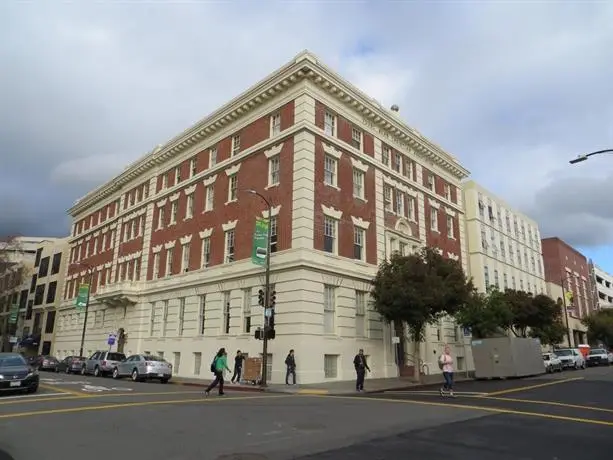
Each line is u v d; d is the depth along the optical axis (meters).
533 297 43.94
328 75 29.05
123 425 11.35
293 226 26.58
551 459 8.34
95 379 28.61
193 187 36.31
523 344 32.28
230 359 28.72
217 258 31.98
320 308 26.06
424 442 9.67
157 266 38.66
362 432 10.72
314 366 24.95
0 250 68.19
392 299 26.34
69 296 55.75
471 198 47.34
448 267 27.64
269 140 29.56
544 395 18.59
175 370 33.34
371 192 31.80
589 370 40.19
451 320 38.50
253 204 29.91
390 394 20.50
